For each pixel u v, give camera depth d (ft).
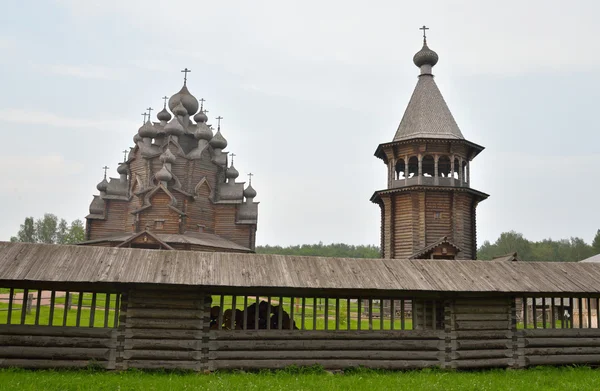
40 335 50.85
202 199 195.52
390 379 49.52
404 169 147.13
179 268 52.24
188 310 53.31
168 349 52.29
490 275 58.80
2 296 123.24
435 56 148.15
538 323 125.80
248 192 211.00
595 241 371.97
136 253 53.88
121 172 209.67
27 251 51.44
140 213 178.19
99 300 124.36
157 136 204.64
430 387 45.34
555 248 444.14
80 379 45.11
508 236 419.13
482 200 140.36
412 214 130.82
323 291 55.83
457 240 129.39
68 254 52.01
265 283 51.67
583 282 59.47
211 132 204.95
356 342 56.13
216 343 53.26
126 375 48.32
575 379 51.57
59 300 119.55
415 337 57.52
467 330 58.70
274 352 54.19
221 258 55.11
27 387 40.88
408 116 142.92
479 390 45.24
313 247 482.28
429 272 57.88
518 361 59.41
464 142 133.39
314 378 49.55
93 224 197.67
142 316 52.39
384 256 137.69
